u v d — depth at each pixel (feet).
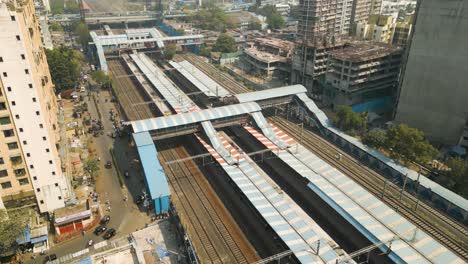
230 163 340.39
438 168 364.38
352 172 354.54
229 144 373.61
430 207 304.09
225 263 251.60
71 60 579.48
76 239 280.10
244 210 301.43
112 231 281.54
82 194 325.01
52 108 341.00
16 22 243.40
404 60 456.86
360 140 404.16
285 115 483.10
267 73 632.38
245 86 597.93
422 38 402.93
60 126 379.14
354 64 470.80
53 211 296.71
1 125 262.67
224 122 412.77
